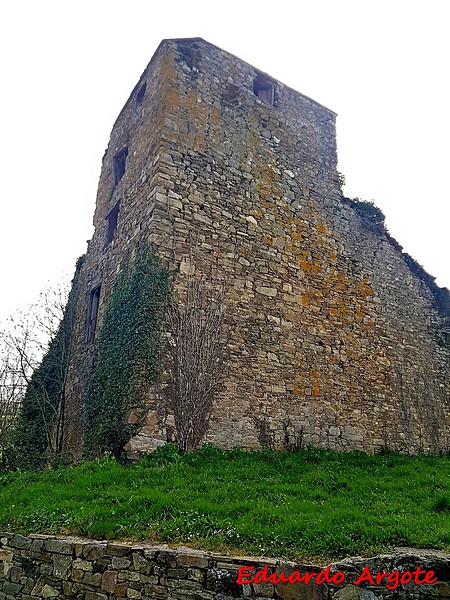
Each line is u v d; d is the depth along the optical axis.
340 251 13.38
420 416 13.52
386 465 10.66
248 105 12.77
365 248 14.02
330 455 10.76
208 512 6.09
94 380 11.23
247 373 10.71
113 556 5.33
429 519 5.81
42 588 5.69
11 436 14.81
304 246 12.63
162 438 9.27
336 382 12.11
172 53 11.91
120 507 6.38
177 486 7.30
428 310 14.97
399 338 13.90
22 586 5.88
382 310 13.77
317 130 14.07
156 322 9.85
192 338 10.14
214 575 4.77
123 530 5.81
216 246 11.07
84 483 7.71
